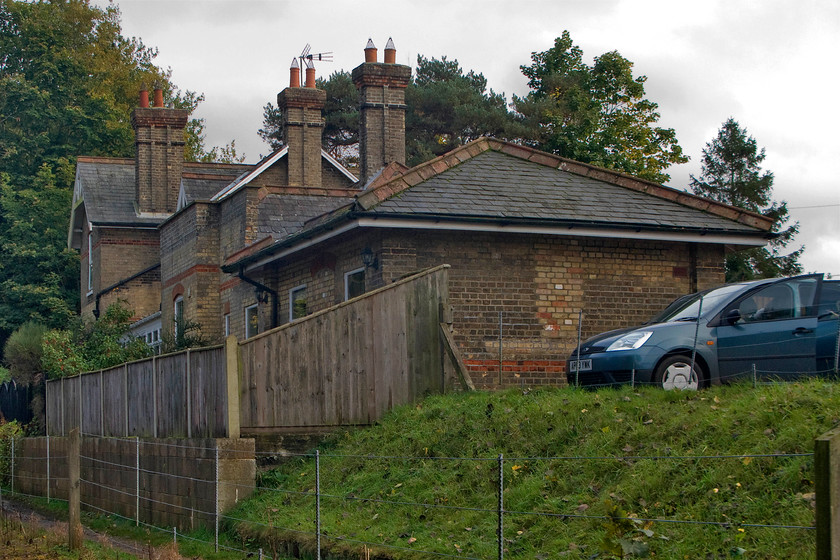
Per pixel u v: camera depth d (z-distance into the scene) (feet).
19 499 71.77
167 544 41.42
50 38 190.49
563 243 61.36
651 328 43.14
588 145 125.39
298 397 48.52
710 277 64.44
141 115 129.39
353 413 48.93
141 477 52.90
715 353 42.29
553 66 179.01
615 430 34.17
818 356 40.55
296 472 45.19
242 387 47.24
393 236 57.77
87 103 187.83
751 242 63.72
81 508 62.90
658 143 137.69
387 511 36.17
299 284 71.51
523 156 67.10
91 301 135.13
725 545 25.54
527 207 59.72
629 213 61.77
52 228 165.27
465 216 56.90
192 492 46.44
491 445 37.42
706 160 165.37
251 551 38.42
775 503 26.35
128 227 127.13
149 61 229.66
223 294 92.53
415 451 40.42
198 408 49.39
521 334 59.93
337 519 36.83
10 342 116.37
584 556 27.40
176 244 102.42
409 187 59.72
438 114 194.80
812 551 23.54
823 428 28.22
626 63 135.74
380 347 49.60
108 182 135.54
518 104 180.86
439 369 50.19
